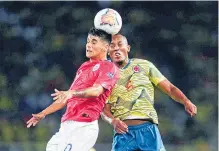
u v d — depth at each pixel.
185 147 51.38
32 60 58.78
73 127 21.12
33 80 57.34
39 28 60.22
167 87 24.81
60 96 19.69
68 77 58.38
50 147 21.36
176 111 55.94
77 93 20.11
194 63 59.81
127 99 24.36
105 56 22.08
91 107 21.23
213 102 58.09
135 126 24.33
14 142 49.91
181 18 61.50
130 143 24.38
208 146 53.06
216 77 59.31
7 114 55.00
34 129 52.31
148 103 24.50
